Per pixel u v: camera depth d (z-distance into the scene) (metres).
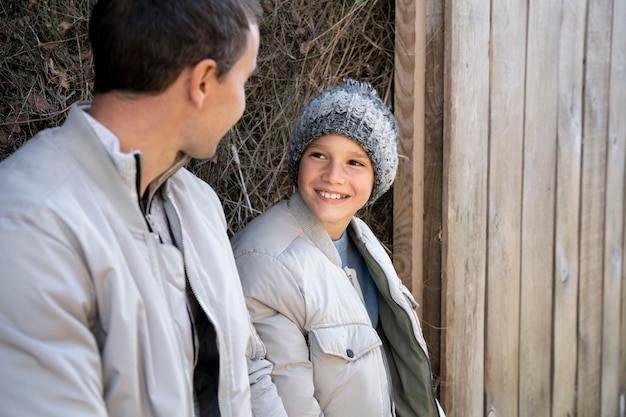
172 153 1.12
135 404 1.00
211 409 1.24
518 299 2.56
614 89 2.98
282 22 2.05
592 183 2.91
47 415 0.90
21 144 1.75
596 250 3.00
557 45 2.58
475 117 2.22
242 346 1.19
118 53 1.02
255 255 1.54
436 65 2.12
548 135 2.60
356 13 2.12
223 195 2.07
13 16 1.73
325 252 1.63
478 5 2.18
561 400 2.88
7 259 0.91
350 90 1.62
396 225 2.20
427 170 2.18
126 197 1.03
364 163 1.63
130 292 1.00
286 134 2.09
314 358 1.51
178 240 1.16
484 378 2.43
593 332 3.04
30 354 0.90
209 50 1.04
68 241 0.95
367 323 1.59
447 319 2.21
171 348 1.04
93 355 0.95
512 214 2.46
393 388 1.82
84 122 1.02
